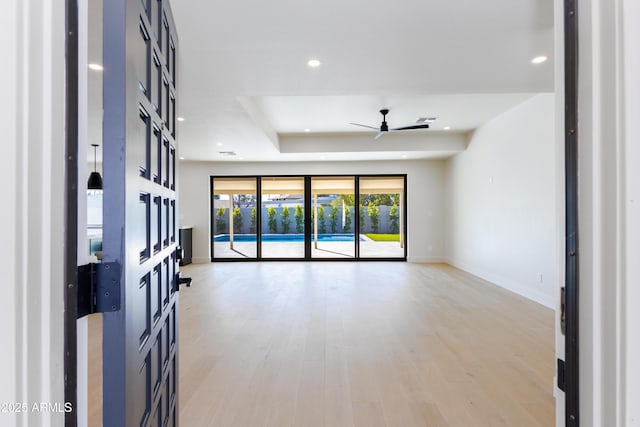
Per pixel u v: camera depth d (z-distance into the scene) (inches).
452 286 223.1
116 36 28.7
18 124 19.3
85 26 24.9
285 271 281.6
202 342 130.5
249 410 86.1
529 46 113.3
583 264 25.2
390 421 81.2
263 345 127.3
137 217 32.7
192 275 265.1
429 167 327.9
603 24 23.5
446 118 226.4
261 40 108.0
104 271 27.5
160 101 45.8
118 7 28.7
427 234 328.5
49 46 20.9
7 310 19.0
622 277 22.6
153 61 41.7
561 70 28.9
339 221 339.9
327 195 339.9
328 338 133.8
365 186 338.0
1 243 18.9
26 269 19.6
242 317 160.9
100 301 27.3
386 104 197.0
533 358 114.7
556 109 29.3
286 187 341.1
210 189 336.8
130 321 29.9
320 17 96.3
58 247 21.7
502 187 218.2
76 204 23.6
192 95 153.7
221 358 116.3
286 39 107.7
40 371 20.4
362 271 280.1
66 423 22.7
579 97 25.5
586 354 24.9
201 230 331.6
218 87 144.6
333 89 148.1
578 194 25.7
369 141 279.0
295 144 280.2
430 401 89.4
